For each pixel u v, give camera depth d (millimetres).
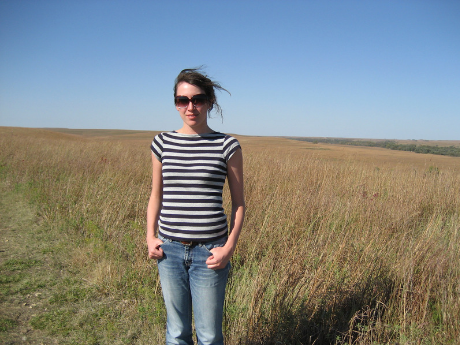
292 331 2502
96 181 7008
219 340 1839
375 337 2447
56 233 4828
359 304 2789
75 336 2635
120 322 2828
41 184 7059
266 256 3564
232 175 1779
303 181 6840
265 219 4453
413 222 4844
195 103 1724
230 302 2896
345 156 11672
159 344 2539
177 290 1787
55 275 3639
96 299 3180
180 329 1862
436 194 6477
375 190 6812
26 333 2643
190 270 1749
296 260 3123
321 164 9047
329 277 2980
